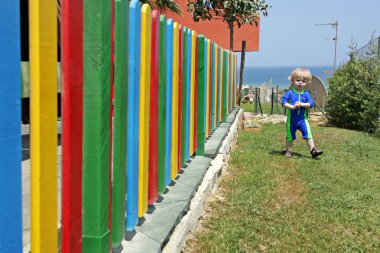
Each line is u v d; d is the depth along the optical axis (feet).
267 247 13.43
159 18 11.03
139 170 9.93
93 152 7.14
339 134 39.29
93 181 7.19
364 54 48.26
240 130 37.29
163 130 12.16
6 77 5.04
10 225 5.24
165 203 11.89
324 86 56.24
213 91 23.25
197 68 17.30
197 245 12.82
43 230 5.79
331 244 13.91
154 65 10.77
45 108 5.67
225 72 28.19
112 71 7.64
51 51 5.74
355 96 44.68
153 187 11.23
